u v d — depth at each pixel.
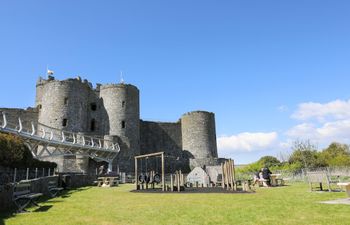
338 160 45.09
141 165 47.53
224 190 16.09
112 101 47.94
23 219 7.66
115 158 41.72
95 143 40.88
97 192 16.77
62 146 29.33
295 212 7.80
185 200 11.34
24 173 16.28
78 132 43.50
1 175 13.79
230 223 6.68
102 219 7.59
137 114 49.88
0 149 13.99
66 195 14.87
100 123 47.91
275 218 7.10
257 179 19.78
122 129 46.97
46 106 44.19
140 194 14.77
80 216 8.09
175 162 50.69
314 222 6.51
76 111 44.69
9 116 43.53
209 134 55.41
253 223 6.62
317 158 46.53
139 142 49.41
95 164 39.53
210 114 56.81
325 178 13.48
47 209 9.54
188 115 56.03
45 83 45.69
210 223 6.74
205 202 10.50
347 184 10.30
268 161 53.41
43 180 14.49
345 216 7.02
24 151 16.20
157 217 7.70
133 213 8.45
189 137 55.00
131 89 49.72
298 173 33.09
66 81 44.88
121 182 32.69
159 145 54.94
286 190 14.96
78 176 23.83
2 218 7.83
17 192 9.51
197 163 50.56
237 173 47.06
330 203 9.22
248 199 11.10
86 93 47.50
